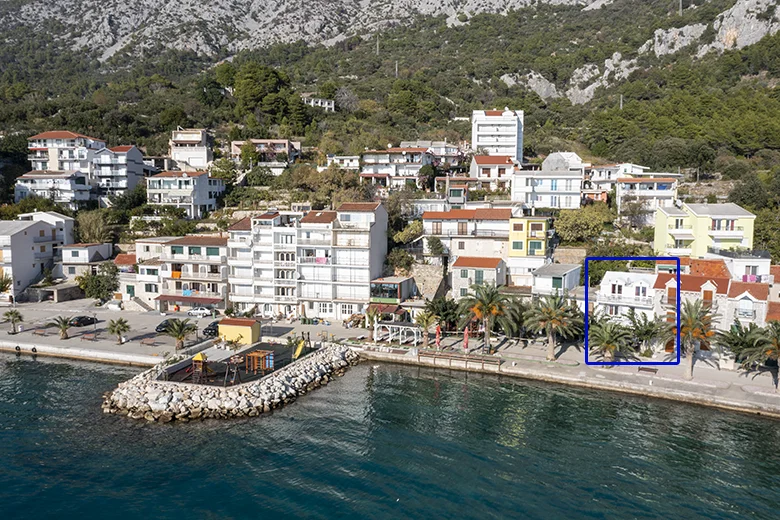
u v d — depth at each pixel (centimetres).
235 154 16888
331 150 16600
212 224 12925
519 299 8656
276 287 9881
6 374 7375
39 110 19238
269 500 4569
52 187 14075
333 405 6450
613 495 4600
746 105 18200
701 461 5088
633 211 11931
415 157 14900
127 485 4797
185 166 16588
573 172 12812
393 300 9356
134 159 15575
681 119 18012
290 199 13688
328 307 9725
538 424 5866
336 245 9569
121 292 10675
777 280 8006
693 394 6309
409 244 11081
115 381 7119
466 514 4372
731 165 15062
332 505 4494
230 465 5106
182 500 4575
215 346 8025
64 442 5541
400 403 6475
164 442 5553
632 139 17400
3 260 10919
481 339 8581
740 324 7062
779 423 5803
